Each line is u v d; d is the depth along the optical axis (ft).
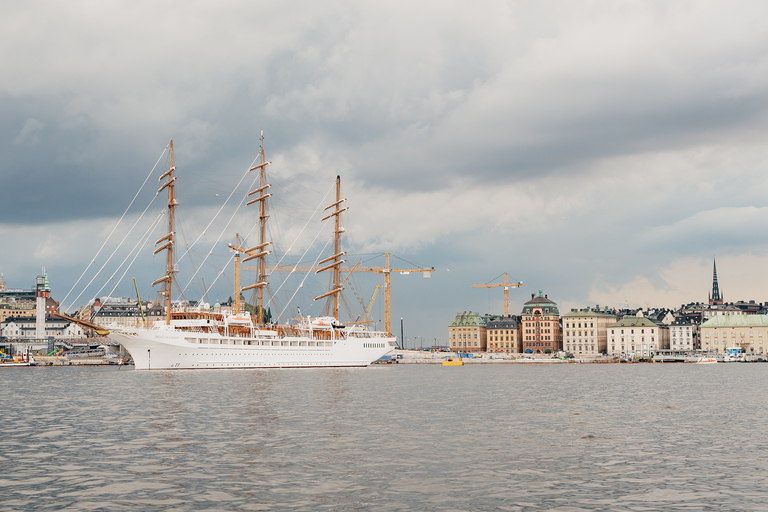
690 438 235.20
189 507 146.51
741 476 174.50
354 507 146.41
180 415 293.23
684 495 156.04
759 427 265.34
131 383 519.60
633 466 185.98
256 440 224.12
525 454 202.08
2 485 165.17
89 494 156.66
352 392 429.79
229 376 604.49
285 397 381.40
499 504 148.77
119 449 208.44
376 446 213.87
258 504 148.56
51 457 197.16
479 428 257.14
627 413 317.42
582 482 167.73
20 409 331.98
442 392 447.42
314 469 180.34
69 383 552.82
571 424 272.31
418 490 159.74
